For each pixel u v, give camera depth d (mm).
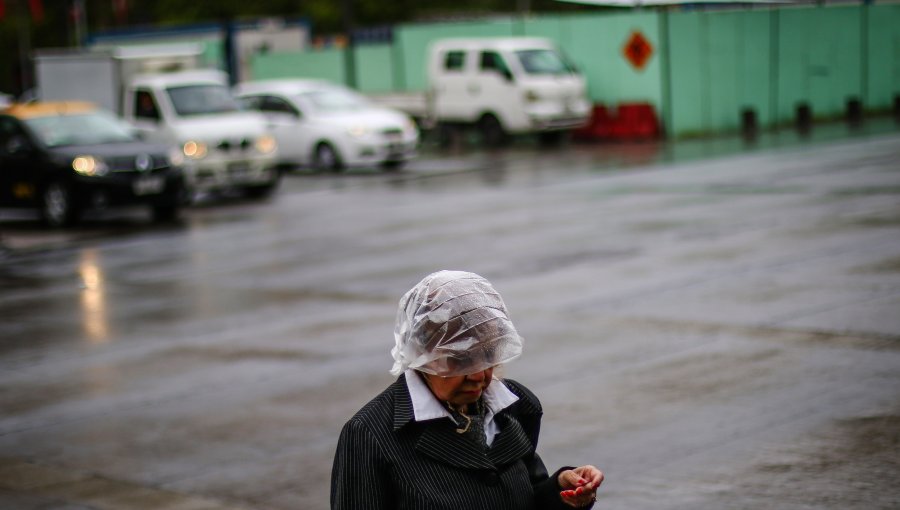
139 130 22453
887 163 20047
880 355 8344
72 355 10352
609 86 31312
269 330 10812
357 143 26188
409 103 32625
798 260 12086
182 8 60625
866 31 32688
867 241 12820
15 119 20359
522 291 11656
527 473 3205
